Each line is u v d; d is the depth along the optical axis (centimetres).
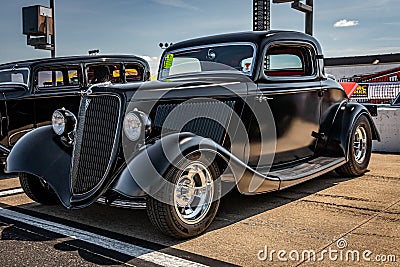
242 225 380
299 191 496
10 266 305
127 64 757
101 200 355
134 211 433
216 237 353
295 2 809
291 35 495
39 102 652
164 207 333
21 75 659
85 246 340
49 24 923
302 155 511
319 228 368
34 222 402
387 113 800
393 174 584
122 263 307
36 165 402
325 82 537
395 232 355
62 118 419
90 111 372
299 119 491
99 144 362
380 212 409
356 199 457
